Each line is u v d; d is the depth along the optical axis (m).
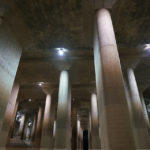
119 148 5.81
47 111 25.02
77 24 11.73
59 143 14.77
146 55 16.44
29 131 44.56
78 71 19.52
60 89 17.45
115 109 6.46
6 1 9.67
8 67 10.34
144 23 11.78
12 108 19.45
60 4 10.17
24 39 12.76
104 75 7.32
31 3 10.12
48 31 12.54
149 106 31.70
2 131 17.22
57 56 17.09
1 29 9.46
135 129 15.35
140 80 23.55
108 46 7.98
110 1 9.25
